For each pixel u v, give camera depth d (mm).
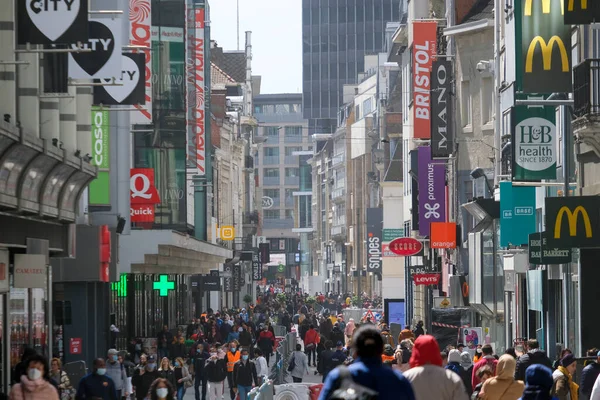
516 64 46781
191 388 80375
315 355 102000
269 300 194375
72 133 55844
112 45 48906
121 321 88125
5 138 40688
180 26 90875
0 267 47406
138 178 81562
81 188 55875
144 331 99250
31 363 29141
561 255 52281
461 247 94812
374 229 182000
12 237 48531
